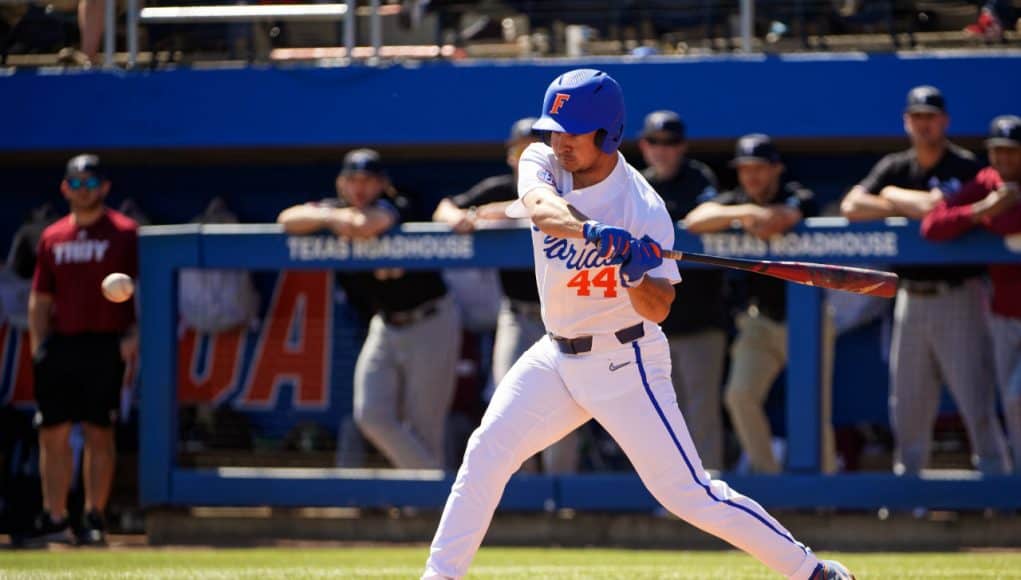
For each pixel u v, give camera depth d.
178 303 28.89
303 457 29.28
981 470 26.72
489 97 33.50
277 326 29.80
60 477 27.33
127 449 33.34
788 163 35.88
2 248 38.03
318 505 28.22
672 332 27.17
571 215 13.12
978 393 26.67
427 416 28.61
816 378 26.69
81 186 27.05
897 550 26.00
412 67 33.75
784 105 32.78
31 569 21.36
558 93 13.58
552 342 14.28
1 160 37.00
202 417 29.55
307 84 34.03
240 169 37.59
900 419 27.22
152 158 36.69
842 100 32.62
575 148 13.61
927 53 32.44
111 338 27.34
